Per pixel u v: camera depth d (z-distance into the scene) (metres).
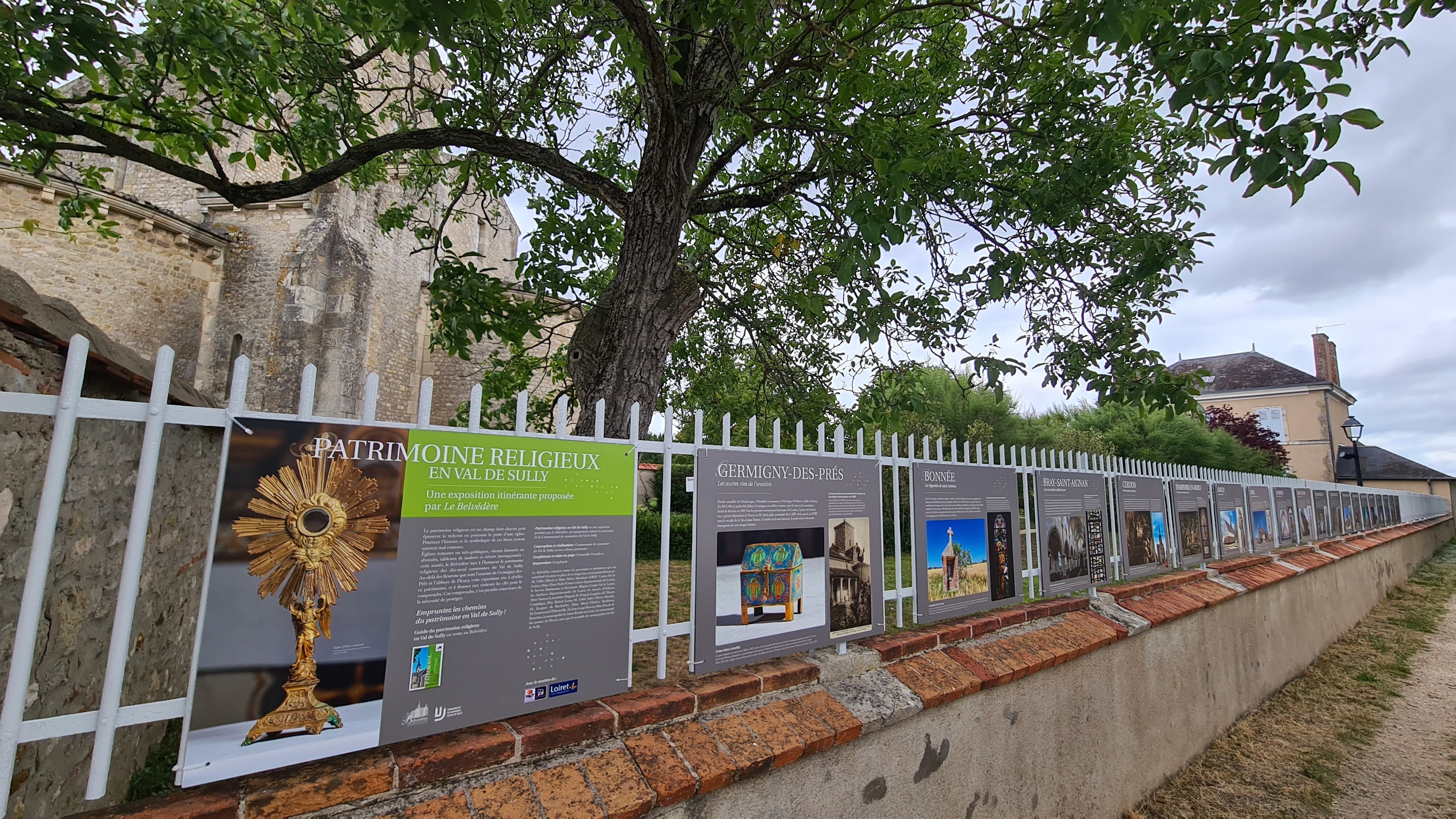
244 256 13.16
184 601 3.14
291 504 1.70
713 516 2.61
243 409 1.67
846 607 3.06
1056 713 3.73
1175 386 4.46
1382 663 8.00
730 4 2.68
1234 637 5.97
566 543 2.22
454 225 17.02
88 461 2.27
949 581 3.62
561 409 2.30
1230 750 5.28
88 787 1.48
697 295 4.79
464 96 5.40
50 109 3.58
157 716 1.59
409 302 15.55
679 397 7.89
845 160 3.85
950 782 3.05
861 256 3.16
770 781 2.35
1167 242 4.41
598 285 7.00
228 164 13.36
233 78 4.23
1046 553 4.29
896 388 5.79
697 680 2.55
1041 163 4.97
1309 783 4.71
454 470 1.98
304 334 12.67
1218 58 2.28
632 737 2.19
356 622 1.77
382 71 5.21
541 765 1.98
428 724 1.86
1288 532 9.09
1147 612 4.68
